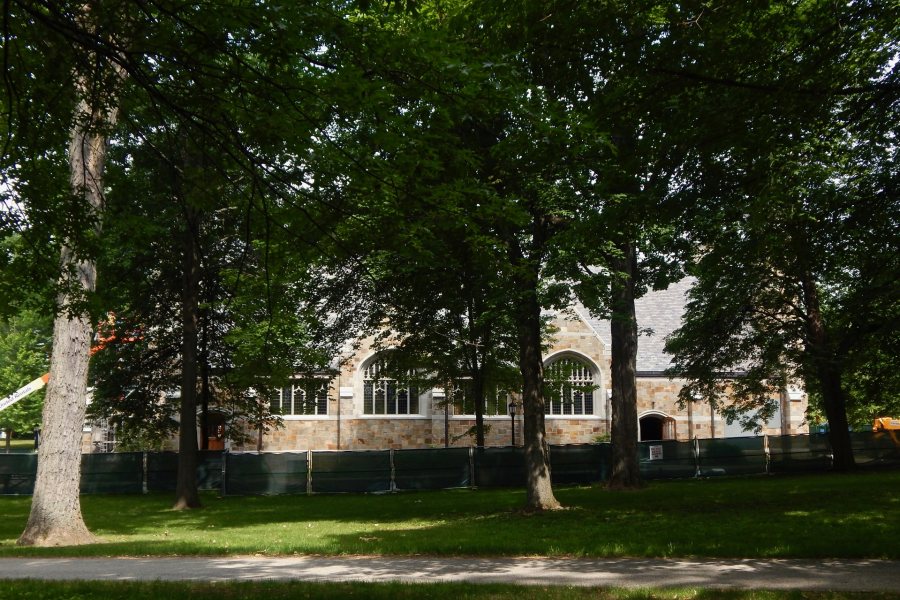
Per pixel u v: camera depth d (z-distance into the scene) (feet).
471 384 103.60
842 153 44.91
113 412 103.60
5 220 28.96
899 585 27.71
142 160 65.72
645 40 34.94
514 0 34.73
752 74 35.65
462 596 26.71
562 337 146.20
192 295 80.12
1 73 24.98
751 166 39.22
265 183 26.61
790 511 51.49
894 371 82.99
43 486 48.96
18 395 114.83
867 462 104.53
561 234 49.55
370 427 139.95
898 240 44.55
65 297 34.24
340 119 25.48
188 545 44.01
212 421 133.59
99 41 21.98
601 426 145.48
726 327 100.12
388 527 53.42
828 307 91.76
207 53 23.45
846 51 35.88
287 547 41.91
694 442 106.22
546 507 59.21
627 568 33.12
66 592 28.86
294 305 57.82
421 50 23.47
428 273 59.00
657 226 52.16
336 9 25.00
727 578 29.86
